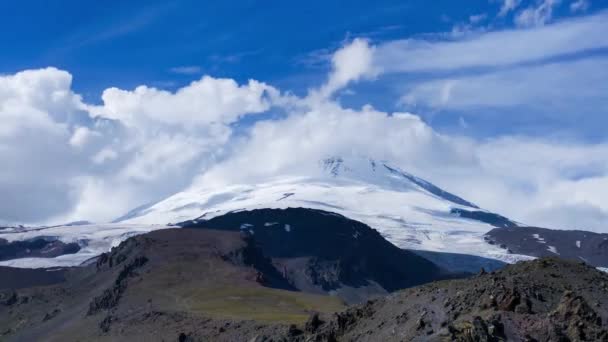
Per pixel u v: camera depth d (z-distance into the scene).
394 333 142.62
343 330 165.00
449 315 135.38
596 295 138.25
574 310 125.50
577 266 153.62
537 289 137.00
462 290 144.50
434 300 146.88
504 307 130.00
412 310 148.12
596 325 123.50
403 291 165.75
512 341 120.44
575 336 120.44
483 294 135.75
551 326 122.00
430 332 132.25
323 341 164.38
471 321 124.56
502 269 157.25
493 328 121.75
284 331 190.50
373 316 161.12
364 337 152.38
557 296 135.75
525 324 124.31
